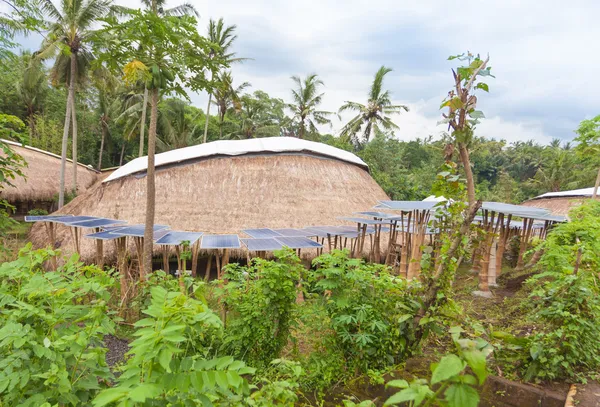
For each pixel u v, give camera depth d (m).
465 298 7.02
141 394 1.13
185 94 7.58
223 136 32.03
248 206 11.82
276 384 2.06
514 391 3.20
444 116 3.57
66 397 1.68
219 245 7.11
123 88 29.36
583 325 3.29
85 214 11.98
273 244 7.25
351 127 30.61
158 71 6.76
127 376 1.40
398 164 26.34
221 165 12.96
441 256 3.81
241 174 12.77
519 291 7.12
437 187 3.85
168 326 1.37
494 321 5.45
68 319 2.23
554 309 3.48
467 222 3.62
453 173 3.78
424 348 4.30
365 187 14.86
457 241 3.67
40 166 19.62
